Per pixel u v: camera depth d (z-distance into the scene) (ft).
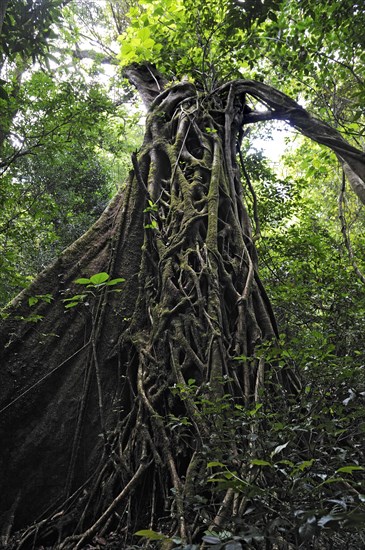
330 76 25.22
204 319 15.17
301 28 23.21
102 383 15.61
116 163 54.24
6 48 19.06
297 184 31.78
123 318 16.75
